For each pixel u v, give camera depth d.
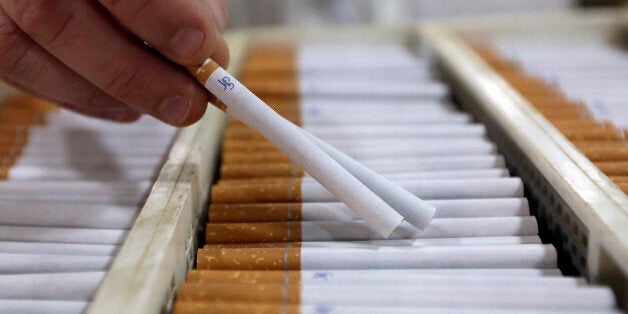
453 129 0.35
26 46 0.28
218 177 0.34
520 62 0.44
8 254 0.27
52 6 0.26
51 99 0.31
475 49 0.49
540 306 0.25
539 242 0.28
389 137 0.35
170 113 0.27
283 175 0.32
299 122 0.37
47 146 0.36
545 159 0.29
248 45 0.53
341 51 0.51
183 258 0.27
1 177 0.33
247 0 0.77
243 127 0.36
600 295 0.25
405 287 0.25
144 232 0.26
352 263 0.27
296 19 0.77
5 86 0.41
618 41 0.51
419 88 0.41
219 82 0.27
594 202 0.26
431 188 0.30
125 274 0.24
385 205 0.27
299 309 0.25
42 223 0.29
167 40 0.26
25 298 0.26
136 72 0.27
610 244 0.25
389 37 0.54
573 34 0.52
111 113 0.32
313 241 0.29
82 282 0.26
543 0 0.78
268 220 0.29
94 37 0.26
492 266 0.27
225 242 0.29
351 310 0.25
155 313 0.25
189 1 0.26
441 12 0.79
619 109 0.36
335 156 0.28
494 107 0.34
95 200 0.30
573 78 0.41
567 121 0.34
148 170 0.33
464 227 0.29
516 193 0.30
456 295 0.25
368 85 0.41
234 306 0.25
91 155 0.35
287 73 0.44
